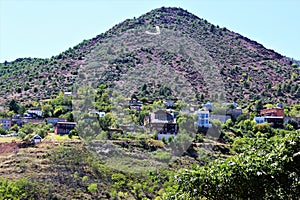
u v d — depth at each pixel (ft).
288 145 16.81
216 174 16.84
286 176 16.52
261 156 17.35
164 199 17.38
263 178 16.57
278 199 16.37
